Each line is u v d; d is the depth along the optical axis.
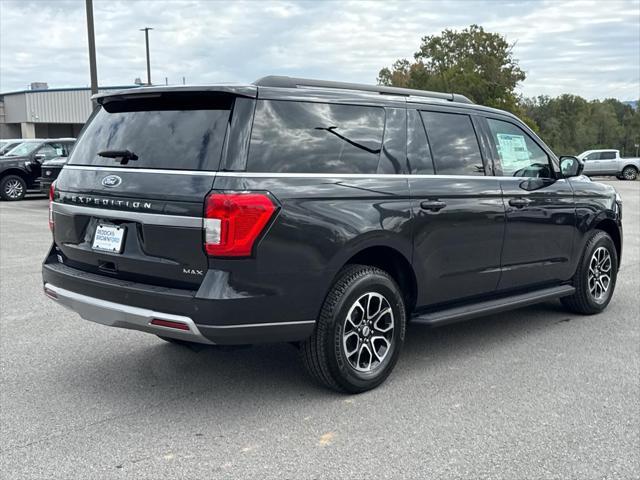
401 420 3.86
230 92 3.72
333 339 4.04
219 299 3.55
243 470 3.26
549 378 4.60
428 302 4.71
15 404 4.07
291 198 3.75
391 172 4.37
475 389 4.38
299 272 3.79
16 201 18.31
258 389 4.36
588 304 6.31
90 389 4.33
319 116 4.07
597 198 6.25
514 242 5.27
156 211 3.72
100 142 4.23
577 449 3.50
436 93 5.11
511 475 3.22
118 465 3.30
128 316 3.81
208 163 3.65
